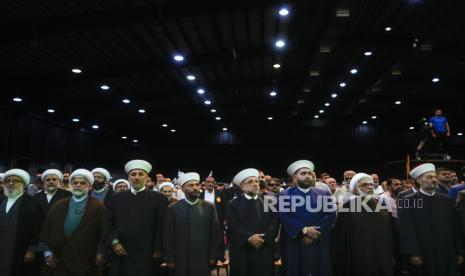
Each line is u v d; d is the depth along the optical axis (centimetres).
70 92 1574
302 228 481
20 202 519
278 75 1794
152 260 486
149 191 511
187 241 485
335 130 2706
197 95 1928
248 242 491
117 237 478
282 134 2741
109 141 2527
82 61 1270
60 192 612
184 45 1262
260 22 1169
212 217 507
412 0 1114
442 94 2077
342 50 1498
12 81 1342
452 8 1143
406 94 2095
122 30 1081
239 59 1419
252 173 521
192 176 505
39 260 558
